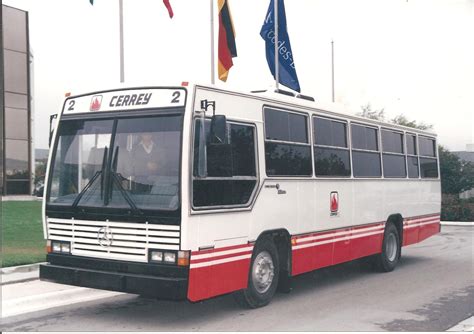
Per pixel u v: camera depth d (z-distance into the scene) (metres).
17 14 36.53
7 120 36.03
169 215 7.03
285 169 9.08
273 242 8.88
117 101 7.85
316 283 10.95
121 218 7.34
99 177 7.68
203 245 7.23
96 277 7.38
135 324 7.60
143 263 7.16
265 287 8.67
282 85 17.83
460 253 16.23
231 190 7.84
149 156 7.39
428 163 15.00
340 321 7.77
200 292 7.17
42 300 9.02
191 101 7.32
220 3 17.64
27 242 14.62
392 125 13.05
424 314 8.24
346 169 10.98
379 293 9.88
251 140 8.37
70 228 7.79
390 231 12.71
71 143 8.08
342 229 10.72
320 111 10.23
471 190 36.59
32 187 37.91
